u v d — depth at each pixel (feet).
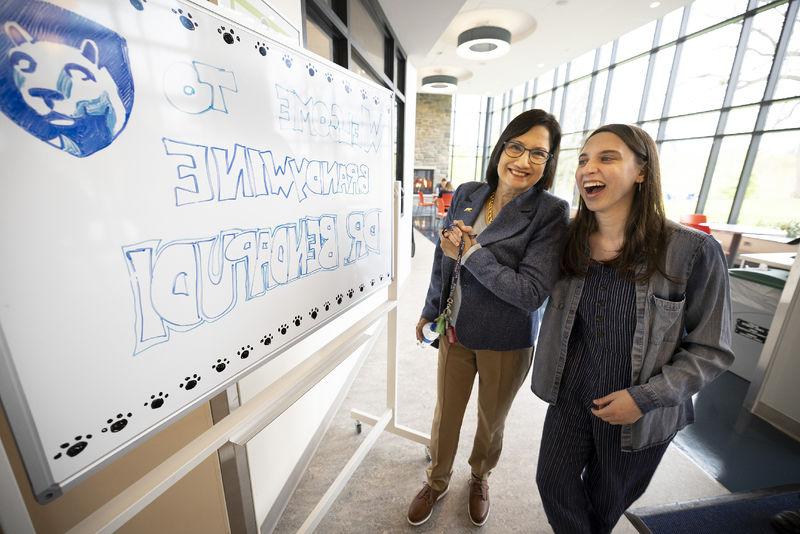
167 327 1.91
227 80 2.09
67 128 1.43
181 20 1.82
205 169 2.01
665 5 13.66
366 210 3.79
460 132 39.55
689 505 4.64
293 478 4.65
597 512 3.36
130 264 1.71
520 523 4.33
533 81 30.35
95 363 1.62
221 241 2.16
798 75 13.75
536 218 3.28
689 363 2.55
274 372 4.18
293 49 2.58
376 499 4.60
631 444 2.81
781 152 14.60
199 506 3.26
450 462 4.25
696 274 2.53
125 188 1.65
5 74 1.25
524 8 14.38
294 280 2.82
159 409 1.93
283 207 2.62
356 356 7.70
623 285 2.77
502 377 3.73
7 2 1.24
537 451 5.52
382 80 10.72
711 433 6.04
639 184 2.64
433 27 10.78
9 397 1.36
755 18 14.82
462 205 3.94
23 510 1.51
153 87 1.72
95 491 2.78
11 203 1.31
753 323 7.52
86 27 1.45
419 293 13.02
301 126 2.72
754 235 13.20
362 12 8.85
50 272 1.44
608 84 22.62
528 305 3.06
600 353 2.92
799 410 5.88
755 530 4.32
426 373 7.68
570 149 26.58
